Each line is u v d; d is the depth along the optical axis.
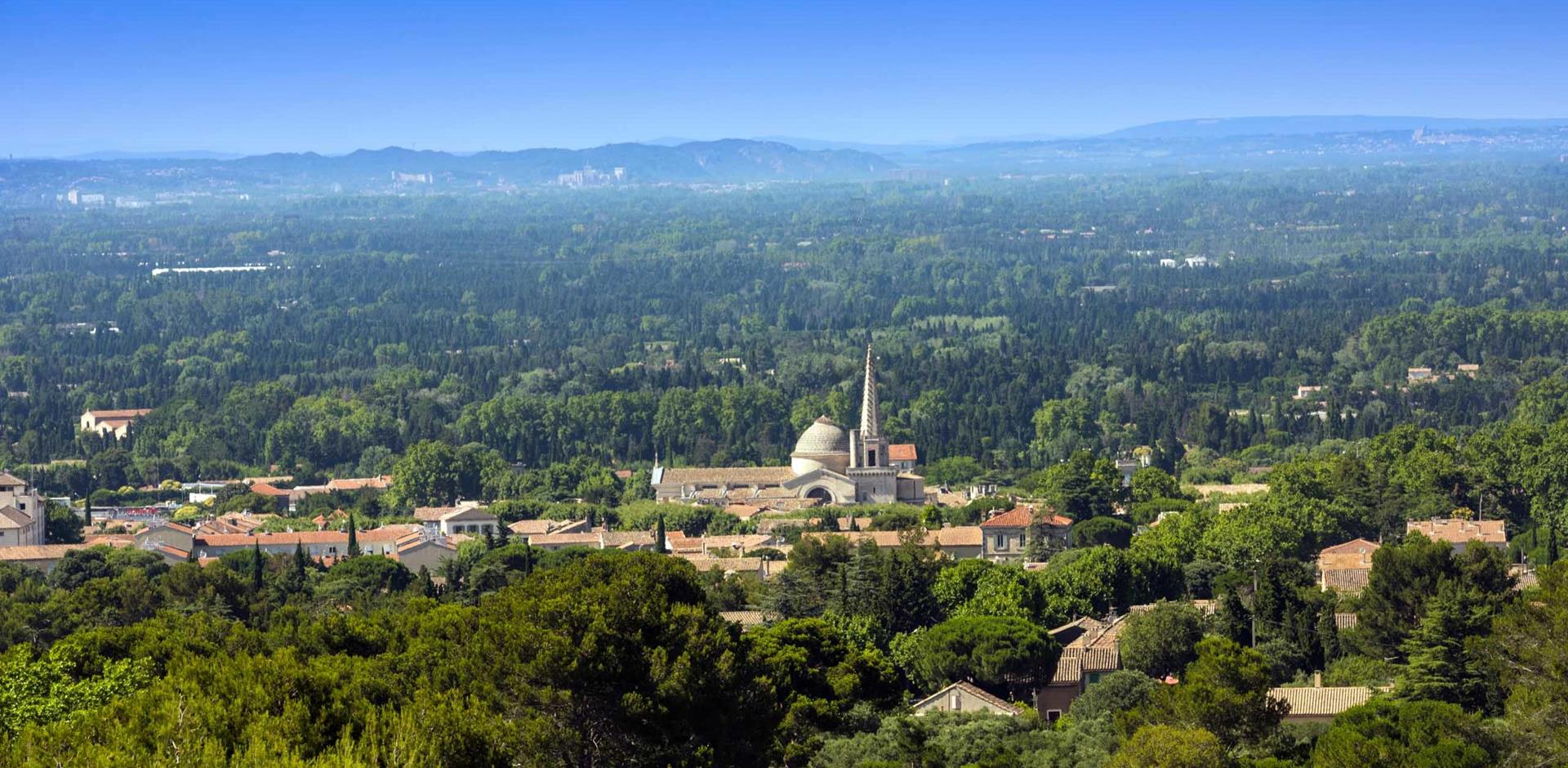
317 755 162.38
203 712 168.12
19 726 187.88
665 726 188.25
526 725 182.12
